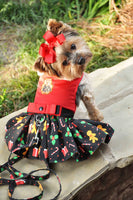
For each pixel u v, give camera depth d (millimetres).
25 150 2717
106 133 2525
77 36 2648
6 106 3938
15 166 2734
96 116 2859
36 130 2652
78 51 2541
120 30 4945
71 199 2453
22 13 5461
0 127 3182
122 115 3074
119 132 2865
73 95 2635
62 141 2582
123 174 2908
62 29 2531
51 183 2529
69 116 2621
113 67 3814
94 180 2547
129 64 3789
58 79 2639
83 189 2523
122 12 5145
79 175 2547
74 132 2584
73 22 5211
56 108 2574
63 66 2516
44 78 2713
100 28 5035
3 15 5441
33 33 5043
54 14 5371
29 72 4383
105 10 5352
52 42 2439
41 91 2688
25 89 4160
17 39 5035
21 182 2529
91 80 3645
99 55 4578
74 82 2656
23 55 4621
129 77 3566
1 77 4398
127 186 3023
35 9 5559
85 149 2594
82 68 2678
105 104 3262
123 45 4680
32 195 2461
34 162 2754
